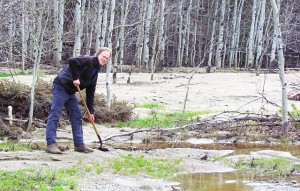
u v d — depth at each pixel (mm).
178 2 47094
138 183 7797
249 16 55656
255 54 47344
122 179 7957
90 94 9562
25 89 13750
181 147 11516
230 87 24719
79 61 9086
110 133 12875
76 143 9547
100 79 28453
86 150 9578
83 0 30938
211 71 39750
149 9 35125
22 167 8031
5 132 12297
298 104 18594
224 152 10844
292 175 8812
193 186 7816
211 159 10109
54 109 9203
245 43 55406
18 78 24031
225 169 9234
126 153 10164
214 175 8703
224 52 47281
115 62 25719
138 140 12414
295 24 47719
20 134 12352
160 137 12750
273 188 7797
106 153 9852
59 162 8664
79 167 8422
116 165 8727
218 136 12883
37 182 7180
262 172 9023
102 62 9234
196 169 9141
